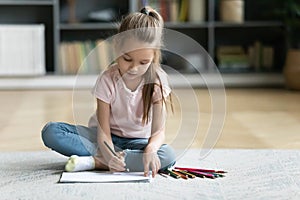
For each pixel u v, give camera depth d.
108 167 2.10
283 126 3.12
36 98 4.19
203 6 4.86
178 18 4.86
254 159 2.31
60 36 5.03
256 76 4.87
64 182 1.97
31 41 4.71
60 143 2.15
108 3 5.02
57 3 4.68
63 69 4.78
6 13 4.94
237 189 1.90
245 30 5.12
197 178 2.03
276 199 1.79
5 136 2.85
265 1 5.04
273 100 4.09
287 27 4.70
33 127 3.09
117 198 1.80
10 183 1.97
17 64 4.71
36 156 2.37
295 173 2.09
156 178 2.02
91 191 1.87
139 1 4.80
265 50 4.93
